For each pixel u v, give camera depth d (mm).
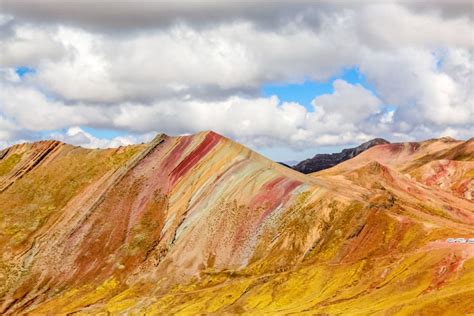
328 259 194000
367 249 190750
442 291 138125
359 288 166875
